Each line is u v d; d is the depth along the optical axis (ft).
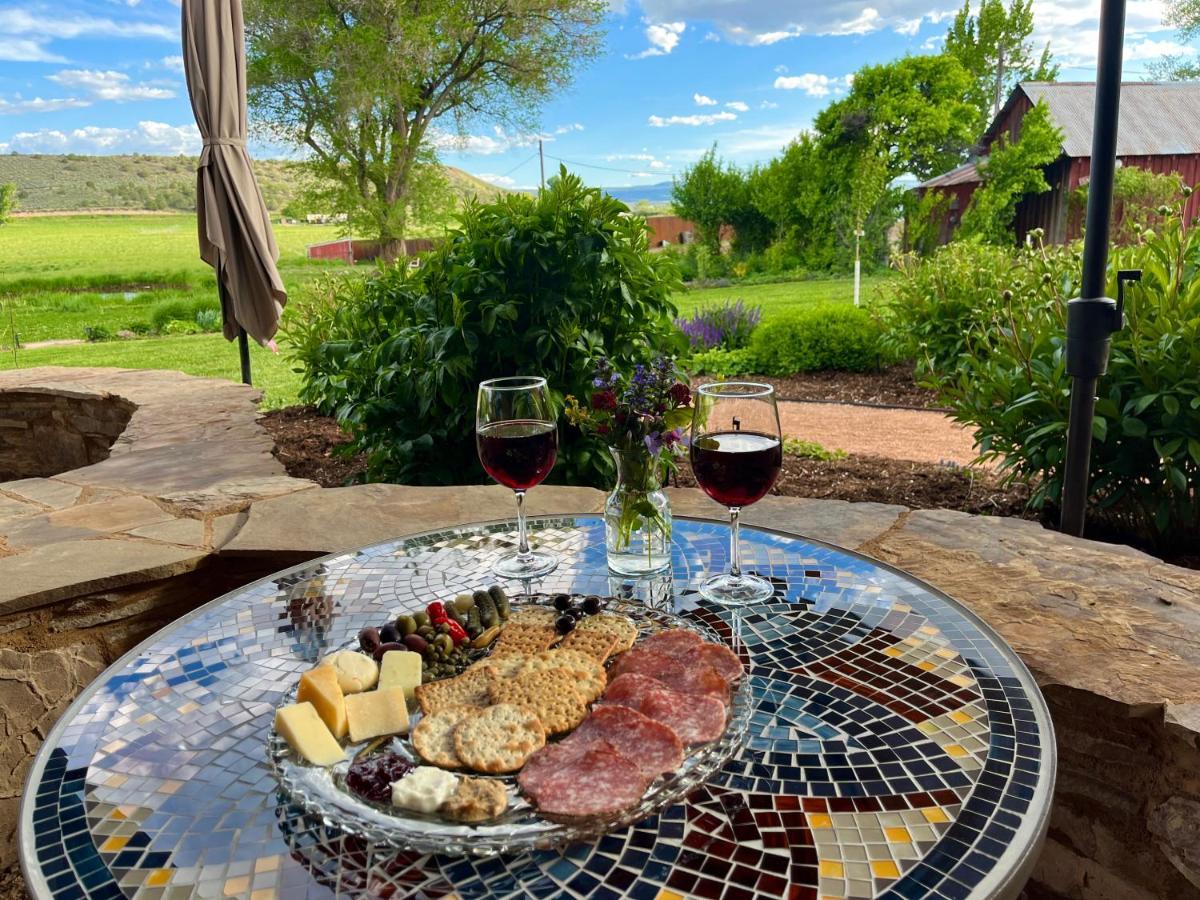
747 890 1.97
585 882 2.01
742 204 66.44
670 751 2.39
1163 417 7.82
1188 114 45.62
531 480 4.13
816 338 24.49
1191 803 3.82
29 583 5.72
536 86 60.34
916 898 1.92
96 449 15.10
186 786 2.46
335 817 2.19
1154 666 4.17
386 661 2.94
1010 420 8.98
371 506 7.06
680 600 3.71
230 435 11.25
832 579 3.87
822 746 2.55
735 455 3.60
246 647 3.37
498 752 2.42
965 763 2.44
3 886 5.77
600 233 9.22
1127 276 6.34
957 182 56.03
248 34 52.29
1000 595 5.08
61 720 2.85
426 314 10.11
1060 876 4.46
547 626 3.31
